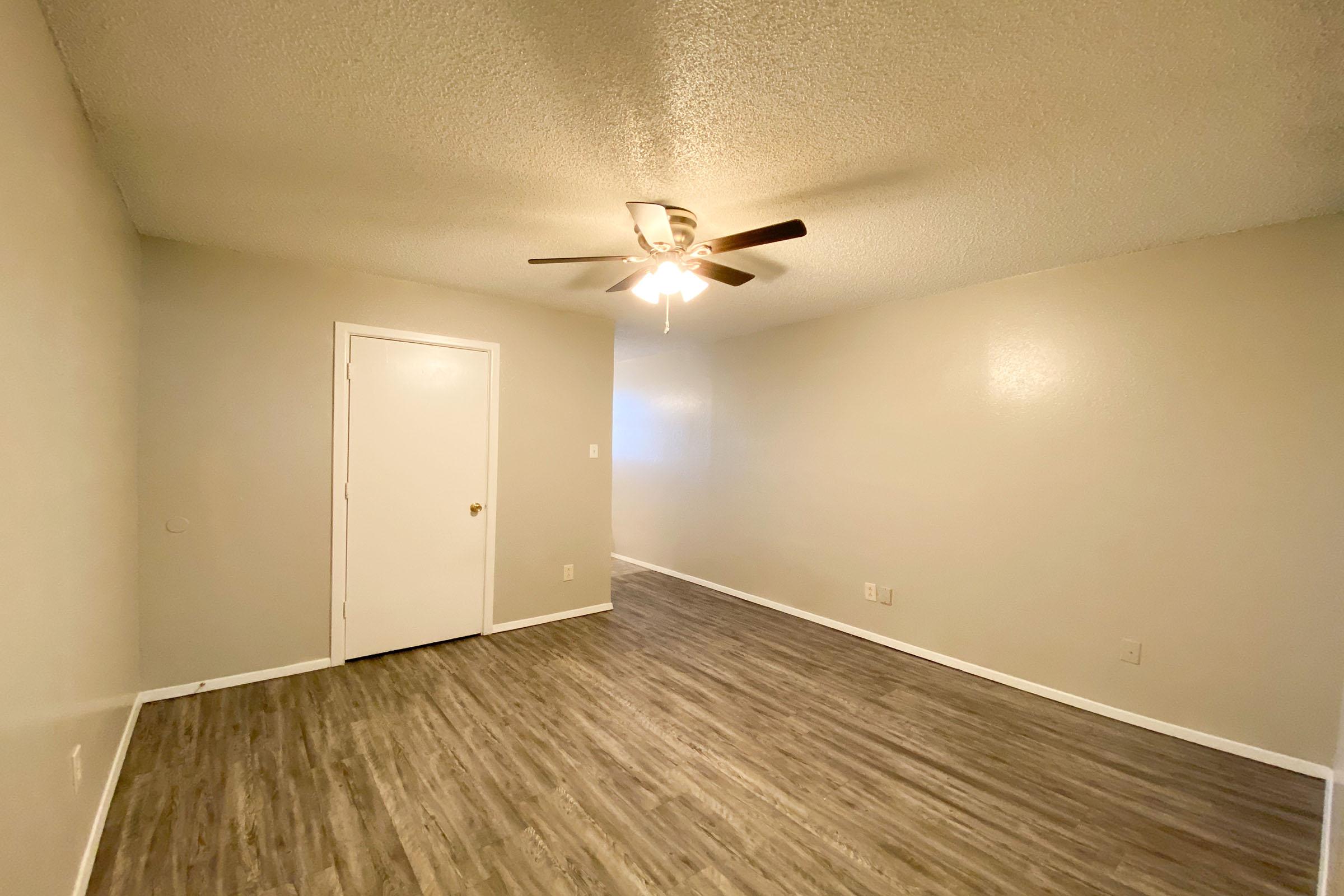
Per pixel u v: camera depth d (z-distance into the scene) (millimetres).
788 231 1953
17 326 1142
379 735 2400
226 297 2812
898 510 3602
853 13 1261
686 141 1794
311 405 3051
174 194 2195
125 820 1830
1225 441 2414
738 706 2744
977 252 2713
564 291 3539
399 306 3316
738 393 4785
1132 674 2639
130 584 2418
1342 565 2164
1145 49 1355
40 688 1272
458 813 1898
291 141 1811
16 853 1133
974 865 1710
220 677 2820
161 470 2660
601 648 3492
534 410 3887
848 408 3908
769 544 4484
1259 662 2324
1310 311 2240
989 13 1256
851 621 3871
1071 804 2014
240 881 1595
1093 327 2789
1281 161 1849
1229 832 1874
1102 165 1905
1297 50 1336
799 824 1879
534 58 1421
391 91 1562
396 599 3346
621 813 1921
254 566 2902
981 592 3184
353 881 1600
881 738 2467
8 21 1086
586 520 4184
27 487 1203
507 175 2025
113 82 1517
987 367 3180
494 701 2746
